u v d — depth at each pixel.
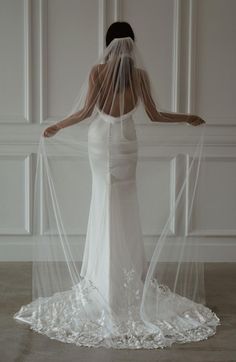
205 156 4.17
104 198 2.95
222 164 4.18
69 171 3.11
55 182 3.11
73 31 4.07
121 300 2.92
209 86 4.15
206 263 4.18
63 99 4.12
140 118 3.08
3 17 4.04
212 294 3.48
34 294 3.15
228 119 4.15
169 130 3.11
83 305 2.92
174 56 4.09
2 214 4.17
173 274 3.05
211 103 4.15
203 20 4.09
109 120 2.92
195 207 3.11
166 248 3.04
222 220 4.18
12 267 4.03
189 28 4.07
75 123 2.98
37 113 4.12
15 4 4.04
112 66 2.88
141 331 2.78
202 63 4.13
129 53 2.89
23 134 4.13
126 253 2.96
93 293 2.95
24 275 3.85
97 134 2.93
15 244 4.18
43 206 3.12
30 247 4.19
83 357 2.58
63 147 3.09
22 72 4.10
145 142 3.07
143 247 3.03
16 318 3.03
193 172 3.09
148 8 4.06
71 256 3.11
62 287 3.10
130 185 2.98
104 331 2.79
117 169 2.93
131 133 2.96
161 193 3.07
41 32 4.04
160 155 3.07
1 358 2.56
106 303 2.90
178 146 3.10
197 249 3.11
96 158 2.95
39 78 4.09
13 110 4.13
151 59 4.10
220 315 3.12
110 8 4.05
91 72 2.92
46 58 4.08
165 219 3.06
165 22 4.07
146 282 2.97
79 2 4.05
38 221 3.12
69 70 4.11
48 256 3.11
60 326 2.87
